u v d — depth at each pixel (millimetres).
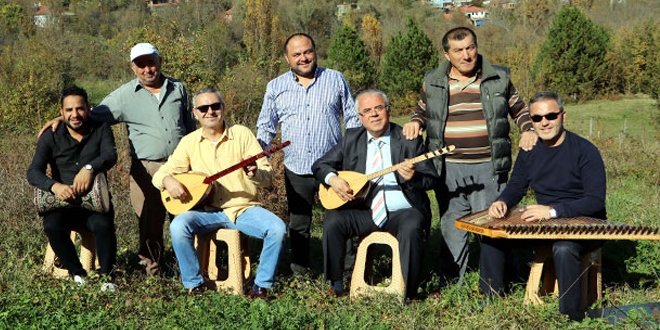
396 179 5680
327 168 5773
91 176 5785
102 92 29719
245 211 5754
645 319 4918
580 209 5172
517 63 35812
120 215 8344
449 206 6004
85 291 5492
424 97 6004
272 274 5617
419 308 5355
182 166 5883
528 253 6941
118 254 7031
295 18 60094
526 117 5793
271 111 6484
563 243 5027
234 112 18156
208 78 19828
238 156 5871
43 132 5988
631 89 34312
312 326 4867
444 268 6094
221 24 42156
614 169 12617
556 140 5344
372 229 5695
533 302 5324
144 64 6125
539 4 42281
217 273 6285
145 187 6266
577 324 4852
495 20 43906
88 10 58531
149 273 6316
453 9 86250
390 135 5781
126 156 10070
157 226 6348
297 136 6363
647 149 13734
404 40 35219
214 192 5770
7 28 45406
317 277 6445
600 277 5418
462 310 5285
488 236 5121
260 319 4836
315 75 6359
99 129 6031
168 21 25469
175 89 6332
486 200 5883
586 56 34000
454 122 5855
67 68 27578
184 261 5574
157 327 4906
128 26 54719
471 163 5867
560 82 34250
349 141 5852
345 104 6480
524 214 5223
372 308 5316
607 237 4875
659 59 26234
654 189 11148
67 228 5902
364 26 43344
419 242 5500
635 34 35062
